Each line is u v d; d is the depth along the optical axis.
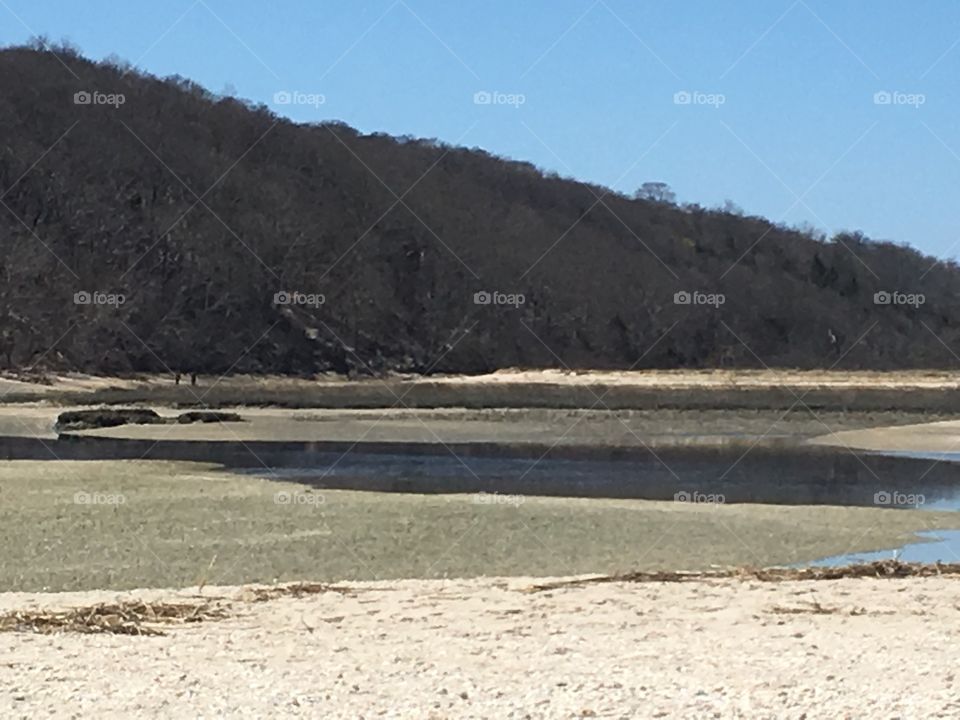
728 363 96.31
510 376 85.50
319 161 114.88
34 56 111.25
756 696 8.30
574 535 22.70
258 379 84.44
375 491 30.20
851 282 110.38
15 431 50.72
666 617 12.47
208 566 19.03
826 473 37.38
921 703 8.00
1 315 81.19
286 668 9.60
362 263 101.75
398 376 89.94
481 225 111.69
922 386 78.38
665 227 117.81
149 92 113.62
